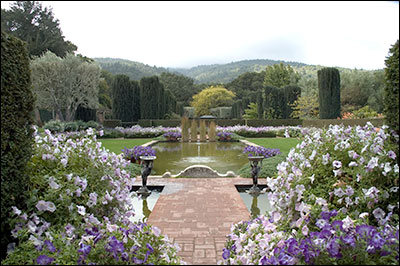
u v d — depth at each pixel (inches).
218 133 593.3
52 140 116.3
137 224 95.9
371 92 843.4
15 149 79.6
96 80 729.6
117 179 117.7
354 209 91.8
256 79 1700.3
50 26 892.6
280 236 76.4
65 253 65.2
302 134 142.6
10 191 77.5
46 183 93.3
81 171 110.7
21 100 81.7
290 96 791.7
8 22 836.0
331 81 661.3
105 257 64.1
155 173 259.4
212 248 103.6
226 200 165.9
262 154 283.4
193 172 234.2
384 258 60.1
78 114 752.3
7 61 76.3
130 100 768.3
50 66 638.5
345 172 104.2
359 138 112.1
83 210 86.6
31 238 70.6
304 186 100.0
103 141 534.6
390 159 90.6
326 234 65.9
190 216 139.0
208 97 1440.7
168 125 754.8
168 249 80.5
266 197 181.6
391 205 83.2
